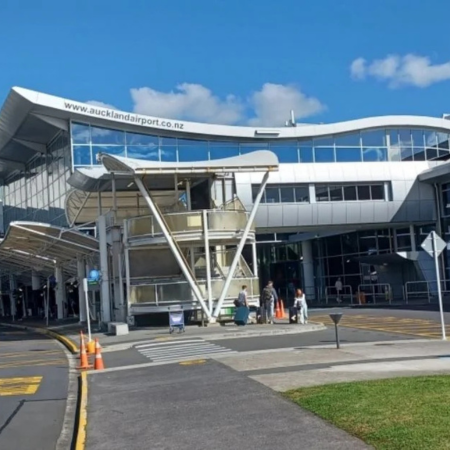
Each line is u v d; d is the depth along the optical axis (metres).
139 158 44.00
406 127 51.22
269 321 26.77
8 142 48.88
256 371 12.84
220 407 9.39
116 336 25.14
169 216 27.47
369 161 50.12
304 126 49.38
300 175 44.66
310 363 13.53
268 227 44.16
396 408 8.03
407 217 46.06
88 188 31.89
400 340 17.86
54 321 42.97
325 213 44.97
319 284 54.34
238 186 43.12
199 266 30.75
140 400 10.94
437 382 9.84
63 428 9.74
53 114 41.75
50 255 39.56
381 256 43.66
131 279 29.84
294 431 7.43
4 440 8.98
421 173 46.22
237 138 46.81
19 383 14.53
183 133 45.19
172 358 17.28
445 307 32.47
